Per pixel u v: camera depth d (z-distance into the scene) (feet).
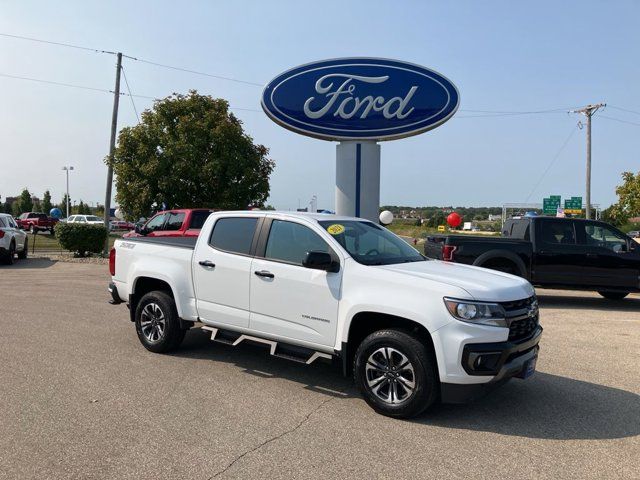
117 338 23.57
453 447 13.16
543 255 35.45
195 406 15.56
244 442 13.19
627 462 12.51
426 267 16.92
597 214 127.34
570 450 13.12
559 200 143.54
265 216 18.79
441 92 45.21
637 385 18.33
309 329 16.87
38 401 15.65
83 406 15.33
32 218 157.38
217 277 19.26
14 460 12.01
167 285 21.31
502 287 15.28
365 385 15.43
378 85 45.62
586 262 35.24
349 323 15.89
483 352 14.01
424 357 14.46
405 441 13.46
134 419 14.46
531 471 11.96
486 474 11.78
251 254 18.58
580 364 20.92
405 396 14.88
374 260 16.97
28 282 42.52
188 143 63.46
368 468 11.94
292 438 13.50
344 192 46.80
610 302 38.63
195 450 12.67
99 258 63.41
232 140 65.62
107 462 11.98
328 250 16.97
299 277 17.03
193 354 21.29
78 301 33.32
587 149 112.88
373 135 45.91
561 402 16.56
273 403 15.98
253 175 66.74
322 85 45.85
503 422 14.87
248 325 18.42
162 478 11.32
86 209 289.33
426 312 14.47
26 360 19.86
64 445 12.80
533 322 15.94
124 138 64.90
